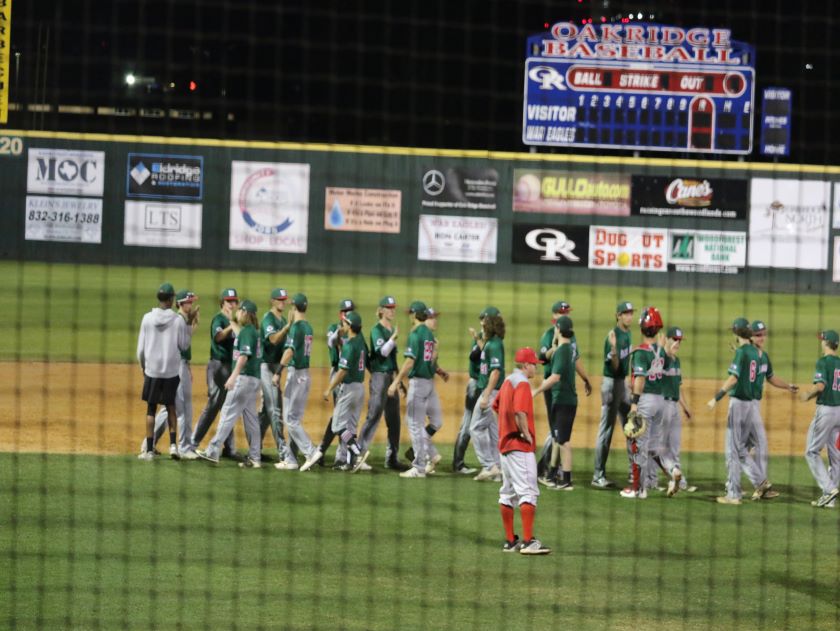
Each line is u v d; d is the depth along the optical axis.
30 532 26.48
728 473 31.98
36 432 38.22
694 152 89.75
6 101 75.50
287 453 34.09
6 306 67.38
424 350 33.41
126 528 26.98
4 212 85.88
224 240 87.62
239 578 23.78
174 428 34.09
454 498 31.22
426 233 88.06
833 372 31.45
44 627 20.64
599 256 88.56
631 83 87.94
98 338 59.06
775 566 26.00
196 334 61.78
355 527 27.92
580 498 32.00
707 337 66.88
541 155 87.62
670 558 26.36
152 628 20.77
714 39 87.75
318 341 60.94
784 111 89.38
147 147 86.62
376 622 21.44
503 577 24.48
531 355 26.42
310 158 87.50
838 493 31.61
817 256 88.00
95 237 86.69
